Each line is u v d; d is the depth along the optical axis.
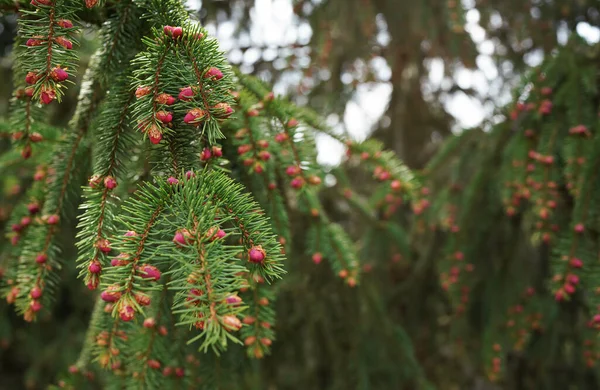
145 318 0.52
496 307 0.89
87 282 0.42
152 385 0.53
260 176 0.55
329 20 1.12
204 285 0.37
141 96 0.43
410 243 1.12
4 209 0.94
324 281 0.90
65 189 0.52
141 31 0.52
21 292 0.50
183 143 0.46
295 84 1.38
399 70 1.42
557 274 0.63
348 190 0.91
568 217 0.75
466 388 1.21
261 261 0.41
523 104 0.77
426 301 1.16
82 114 0.54
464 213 0.90
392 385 0.93
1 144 1.01
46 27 0.43
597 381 1.00
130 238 0.41
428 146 1.50
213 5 1.27
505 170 0.81
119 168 0.48
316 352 0.95
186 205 0.41
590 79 0.72
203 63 0.44
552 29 1.22
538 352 0.98
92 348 0.54
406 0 1.15
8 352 1.26
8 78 1.22
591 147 0.67
